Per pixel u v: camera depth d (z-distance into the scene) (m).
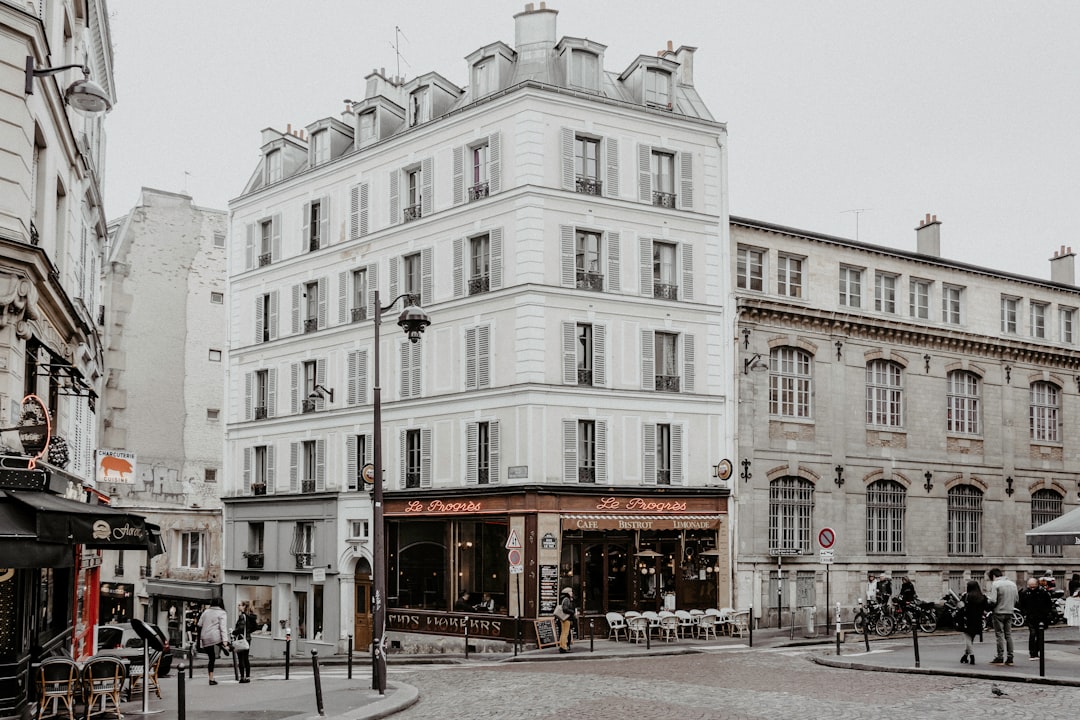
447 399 35.44
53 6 18.09
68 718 16.22
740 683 20.22
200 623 23.27
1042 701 17.08
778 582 36.16
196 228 54.72
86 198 24.62
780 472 36.69
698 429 35.53
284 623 40.75
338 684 21.88
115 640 22.25
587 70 35.59
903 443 39.88
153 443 52.25
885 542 39.09
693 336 35.81
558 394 33.34
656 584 34.38
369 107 39.47
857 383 38.97
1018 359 43.53
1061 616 38.16
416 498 35.81
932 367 41.03
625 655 28.28
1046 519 43.84
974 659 22.55
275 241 42.72
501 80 35.81
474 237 35.47
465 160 35.78
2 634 14.72
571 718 16.09
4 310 15.45
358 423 38.62
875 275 40.16
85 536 14.49
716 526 35.22
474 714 17.03
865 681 20.25
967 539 41.31
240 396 43.81
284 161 42.91
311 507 39.88
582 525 32.81
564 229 34.06
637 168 35.50
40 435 14.67
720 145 37.16
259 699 19.09
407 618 35.75
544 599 32.12
